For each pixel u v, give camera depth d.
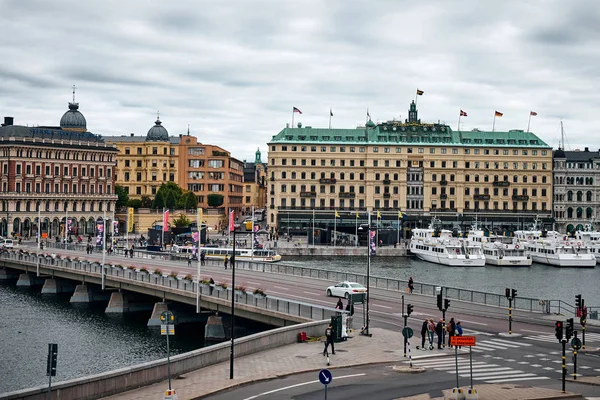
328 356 57.59
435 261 182.50
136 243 198.00
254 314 80.81
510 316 69.75
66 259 126.81
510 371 53.22
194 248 134.38
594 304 116.00
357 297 73.56
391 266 174.50
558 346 63.41
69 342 87.19
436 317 77.88
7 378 70.31
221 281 105.12
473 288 135.00
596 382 49.22
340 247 198.75
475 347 62.66
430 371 53.09
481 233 191.75
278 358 57.56
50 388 38.34
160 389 47.19
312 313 72.31
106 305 117.12
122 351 82.19
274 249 192.75
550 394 44.81
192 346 84.75
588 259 181.00
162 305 98.44
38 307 114.00
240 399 44.59
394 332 69.44
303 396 45.09
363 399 43.91
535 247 192.25
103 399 44.62
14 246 180.62
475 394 42.47
